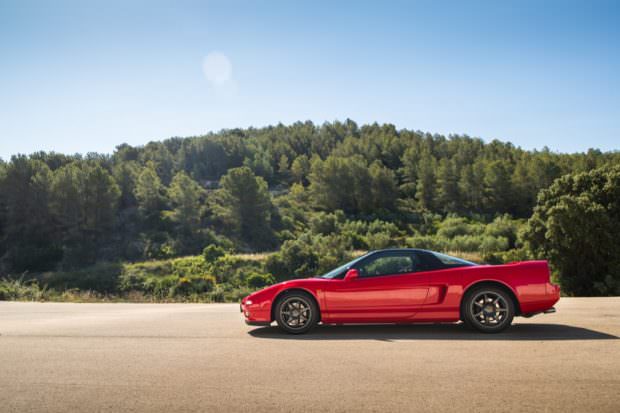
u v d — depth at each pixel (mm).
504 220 82625
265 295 6949
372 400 3662
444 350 5410
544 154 134500
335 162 116062
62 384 4184
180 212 77375
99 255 69875
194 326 7789
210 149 152500
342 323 6891
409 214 110188
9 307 12766
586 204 30766
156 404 3633
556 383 4023
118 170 96250
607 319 7785
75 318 9375
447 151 165125
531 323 7449
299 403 3617
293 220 93438
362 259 7102
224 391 3938
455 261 6988
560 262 31641
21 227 74125
